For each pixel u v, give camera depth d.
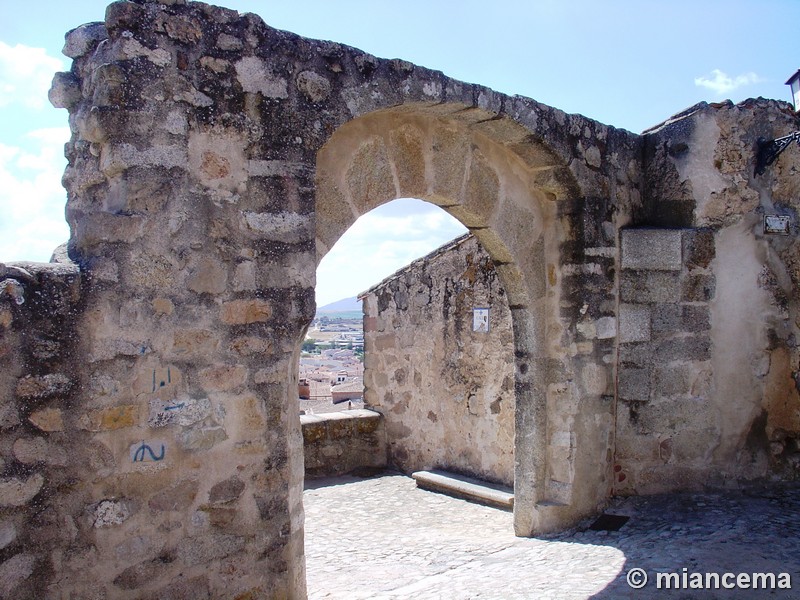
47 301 2.77
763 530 4.45
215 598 3.19
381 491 7.23
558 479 5.07
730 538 4.34
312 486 7.49
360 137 4.07
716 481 5.36
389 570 4.64
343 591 4.21
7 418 2.69
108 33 3.02
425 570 4.57
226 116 3.21
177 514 3.09
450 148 4.55
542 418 5.13
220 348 3.20
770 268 5.46
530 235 5.09
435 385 7.64
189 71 3.12
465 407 7.27
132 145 2.96
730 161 5.36
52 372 2.78
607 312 5.13
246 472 3.27
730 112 5.36
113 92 2.92
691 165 5.39
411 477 7.82
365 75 3.71
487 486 6.87
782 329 5.46
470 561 4.67
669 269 5.27
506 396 6.80
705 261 5.33
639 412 5.28
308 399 18.53
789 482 5.41
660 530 4.69
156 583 3.03
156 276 3.02
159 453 3.03
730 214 5.37
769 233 5.45
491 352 6.96
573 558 4.36
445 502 6.76
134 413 2.97
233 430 3.23
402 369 8.08
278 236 3.36
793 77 5.53
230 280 3.23
